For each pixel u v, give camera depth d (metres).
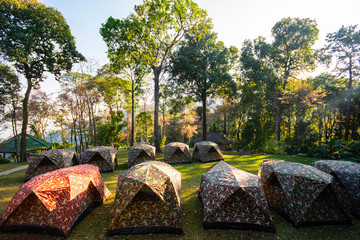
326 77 24.45
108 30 15.40
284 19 23.02
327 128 24.64
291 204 4.73
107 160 10.51
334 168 5.57
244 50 24.28
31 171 8.84
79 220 4.85
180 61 19.41
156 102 17.78
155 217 4.54
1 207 5.74
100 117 25.25
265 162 6.23
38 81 15.98
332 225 4.62
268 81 24.03
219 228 4.56
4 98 16.78
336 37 18.73
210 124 46.62
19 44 12.64
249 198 4.52
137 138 45.56
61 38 14.73
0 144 19.30
